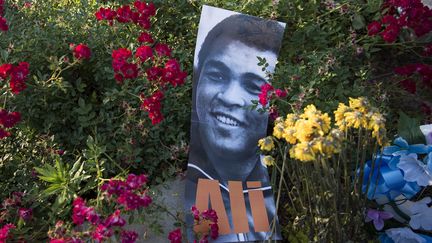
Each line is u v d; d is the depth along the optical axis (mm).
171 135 3111
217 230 2705
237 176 3000
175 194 2971
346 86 3412
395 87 3541
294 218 2850
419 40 3816
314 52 3338
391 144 3045
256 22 3297
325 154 2309
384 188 2676
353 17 3811
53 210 2738
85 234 2436
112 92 3146
